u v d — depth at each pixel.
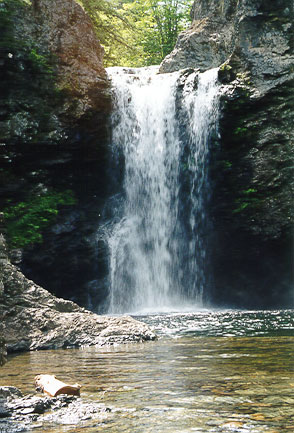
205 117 18.81
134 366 5.05
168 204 19.53
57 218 17.95
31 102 17.45
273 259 18.94
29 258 17.16
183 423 2.88
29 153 17.59
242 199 18.56
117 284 18.95
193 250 19.47
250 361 5.11
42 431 2.80
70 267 18.16
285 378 4.11
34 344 7.18
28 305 7.64
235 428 2.75
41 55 17.62
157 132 19.67
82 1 26.03
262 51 18.25
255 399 3.40
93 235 18.64
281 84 17.91
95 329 7.51
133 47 29.98
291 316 12.88
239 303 19.52
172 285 19.53
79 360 5.70
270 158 18.08
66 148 17.94
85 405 3.32
